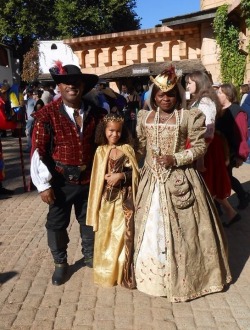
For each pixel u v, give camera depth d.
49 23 27.09
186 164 3.30
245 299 3.41
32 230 5.23
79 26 27.20
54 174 3.54
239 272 3.90
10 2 26.09
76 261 4.18
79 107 3.46
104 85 8.64
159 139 3.31
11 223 5.54
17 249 4.58
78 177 3.53
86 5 27.11
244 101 7.84
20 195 7.00
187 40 13.63
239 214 5.31
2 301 3.45
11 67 28.05
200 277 3.38
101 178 3.50
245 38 11.02
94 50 15.48
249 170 8.07
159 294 3.36
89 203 3.57
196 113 3.28
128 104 12.08
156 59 14.48
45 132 3.42
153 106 3.43
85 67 15.88
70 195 3.60
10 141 13.74
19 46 29.45
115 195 3.53
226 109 4.95
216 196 4.75
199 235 3.37
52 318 3.18
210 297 3.44
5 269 4.07
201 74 4.06
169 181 3.31
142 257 3.39
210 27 12.46
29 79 19.94
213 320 3.13
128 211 3.49
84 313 3.24
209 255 3.39
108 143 3.56
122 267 3.56
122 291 3.55
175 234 3.29
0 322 3.13
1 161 6.87
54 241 3.72
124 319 3.15
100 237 3.60
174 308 3.28
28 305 3.37
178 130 3.26
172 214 3.28
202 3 13.21
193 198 3.32
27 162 9.88
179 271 3.30
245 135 5.06
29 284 3.74
